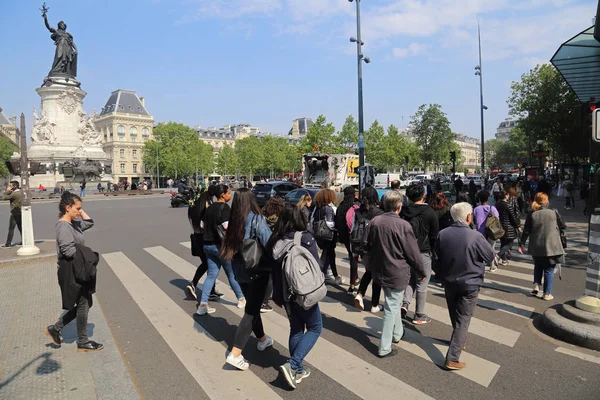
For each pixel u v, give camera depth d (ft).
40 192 145.48
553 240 20.74
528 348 15.40
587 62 45.32
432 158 233.14
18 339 16.66
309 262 12.37
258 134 484.74
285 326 18.10
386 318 14.78
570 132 95.66
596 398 11.85
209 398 12.21
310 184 86.58
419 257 14.35
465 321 13.78
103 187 159.94
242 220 14.08
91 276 15.05
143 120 318.86
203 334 17.17
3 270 29.07
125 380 13.25
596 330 15.34
